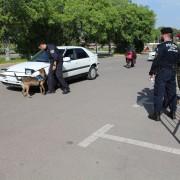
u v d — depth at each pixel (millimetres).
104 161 5570
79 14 34500
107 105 9945
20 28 29125
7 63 26172
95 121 8062
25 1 27078
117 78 16516
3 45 32781
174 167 5383
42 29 34375
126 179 4930
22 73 11758
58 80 11969
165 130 7398
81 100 10648
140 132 7219
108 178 4953
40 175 5027
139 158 5730
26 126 7570
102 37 40125
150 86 13867
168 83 8227
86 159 5641
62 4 32375
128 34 50562
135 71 20469
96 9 38719
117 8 47969
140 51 55812
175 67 8125
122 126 7664
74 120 8133
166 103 8750
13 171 5160
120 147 6250
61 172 5133
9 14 26281
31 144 6352
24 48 34719
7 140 6578
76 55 14484
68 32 36625
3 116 8477
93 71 15750
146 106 9867
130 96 11477
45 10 29062
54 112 8953
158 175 5086
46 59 12977
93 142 6500
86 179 4910
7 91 12125
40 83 11375
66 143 6422
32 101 10406
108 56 40844
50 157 5711
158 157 5793
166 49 7887
